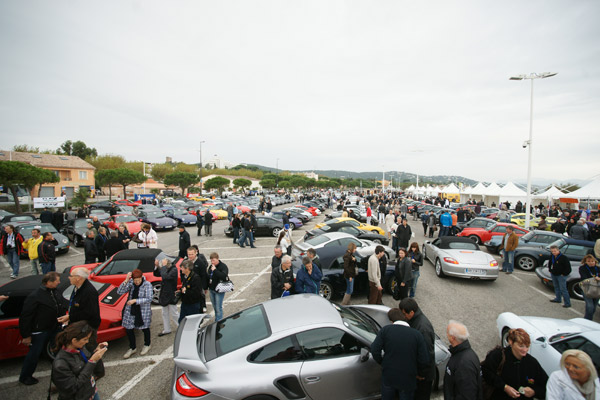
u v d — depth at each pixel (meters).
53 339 4.57
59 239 13.08
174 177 53.84
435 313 6.94
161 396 4.16
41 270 9.28
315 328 3.64
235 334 3.75
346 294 7.16
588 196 23.52
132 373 4.71
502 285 9.11
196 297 5.47
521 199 36.12
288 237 9.95
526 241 11.73
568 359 2.61
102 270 7.31
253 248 14.54
